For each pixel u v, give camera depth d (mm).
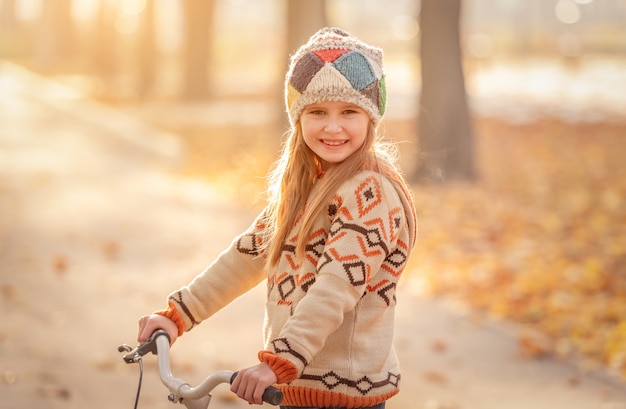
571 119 28891
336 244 3051
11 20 78125
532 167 19000
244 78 48969
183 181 17656
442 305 9125
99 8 45906
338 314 2979
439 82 16969
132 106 33438
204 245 11836
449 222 13312
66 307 8750
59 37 61688
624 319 8523
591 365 7348
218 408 6340
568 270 10281
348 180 3162
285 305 3219
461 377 7051
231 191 16266
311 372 3156
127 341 7770
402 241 3217
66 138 24641
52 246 11500
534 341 7820
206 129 26141
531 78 49250
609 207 14414
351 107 3164
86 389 6543
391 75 52062
